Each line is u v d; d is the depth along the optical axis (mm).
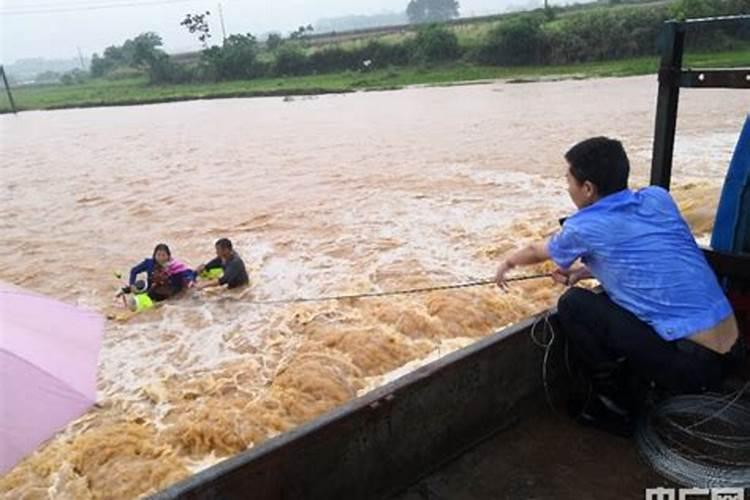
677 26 3410
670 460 2865
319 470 2510
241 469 2270
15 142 27766
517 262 3352
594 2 66562
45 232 12234
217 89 48094
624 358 3055
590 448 3039
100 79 76500
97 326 4762
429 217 11383
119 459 5223
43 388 3812
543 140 18094
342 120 26156
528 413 3303
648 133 17688
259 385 6270
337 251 9930
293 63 52156
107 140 26062
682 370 2873
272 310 7941
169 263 8547
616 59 39438
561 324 3209
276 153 19453
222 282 8586
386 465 2750
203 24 63719
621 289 2975
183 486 2170
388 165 16281
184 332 7539
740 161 3111
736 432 2998
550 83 33469
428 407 2838
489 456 3021
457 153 17203
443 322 7234
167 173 17469
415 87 38219
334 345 6883
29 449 3547
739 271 3182
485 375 3045
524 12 55438
